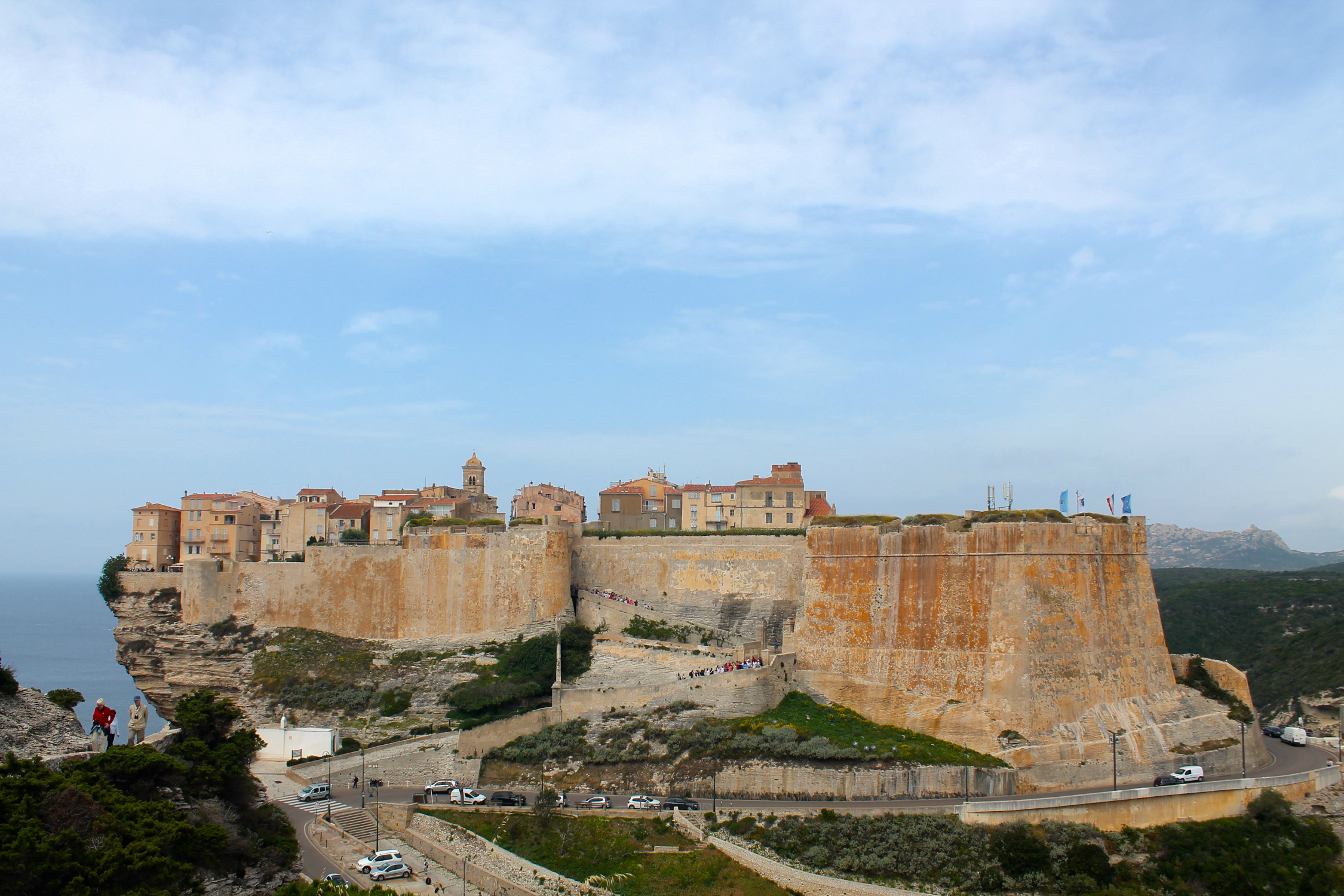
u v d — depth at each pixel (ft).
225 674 401.90
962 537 333.42
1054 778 296.30
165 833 167.84
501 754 323.37
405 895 219.82
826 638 357.82
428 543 414.82
